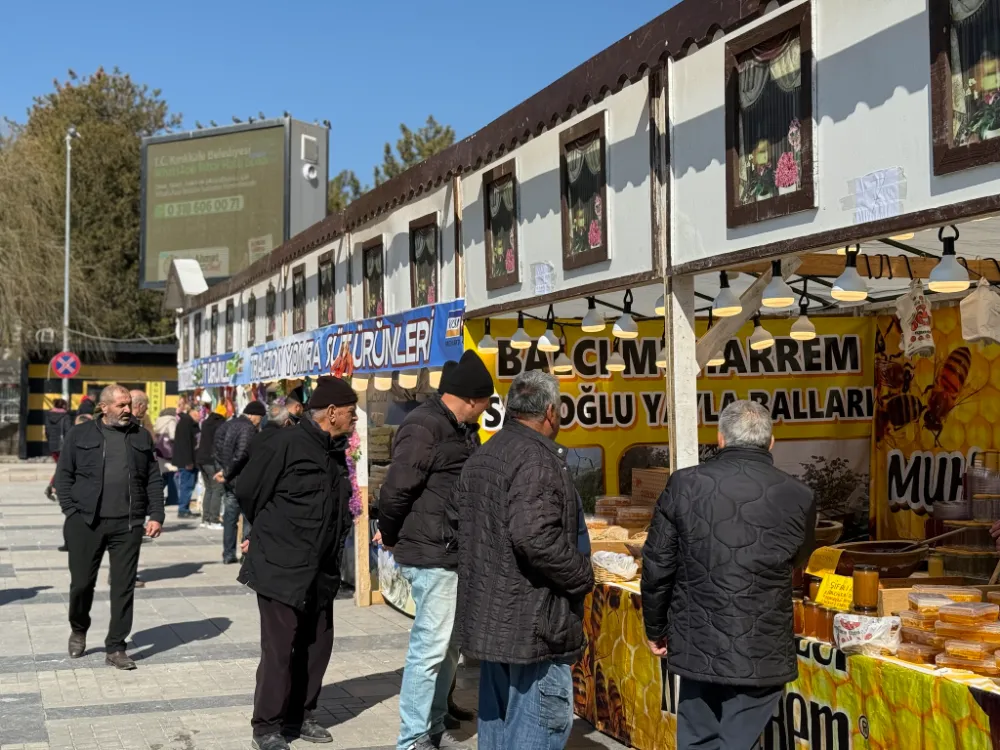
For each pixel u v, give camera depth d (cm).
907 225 361
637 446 730
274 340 1227
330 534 520
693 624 355
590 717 553
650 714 492
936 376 674
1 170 2847
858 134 385
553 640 382
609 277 543
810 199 404
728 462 365
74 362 2639
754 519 351
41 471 2459
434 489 496
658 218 502
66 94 4419
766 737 430
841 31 392
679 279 493
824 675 402
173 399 3070
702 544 355
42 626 799
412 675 490
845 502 736
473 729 562
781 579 353
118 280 3738
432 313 752
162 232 2748
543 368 709
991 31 331
